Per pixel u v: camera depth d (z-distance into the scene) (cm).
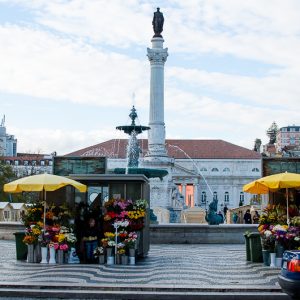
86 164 2934
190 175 12550
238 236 2783
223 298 1309
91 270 1683
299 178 1809
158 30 6316
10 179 7206
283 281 1081
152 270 1694
